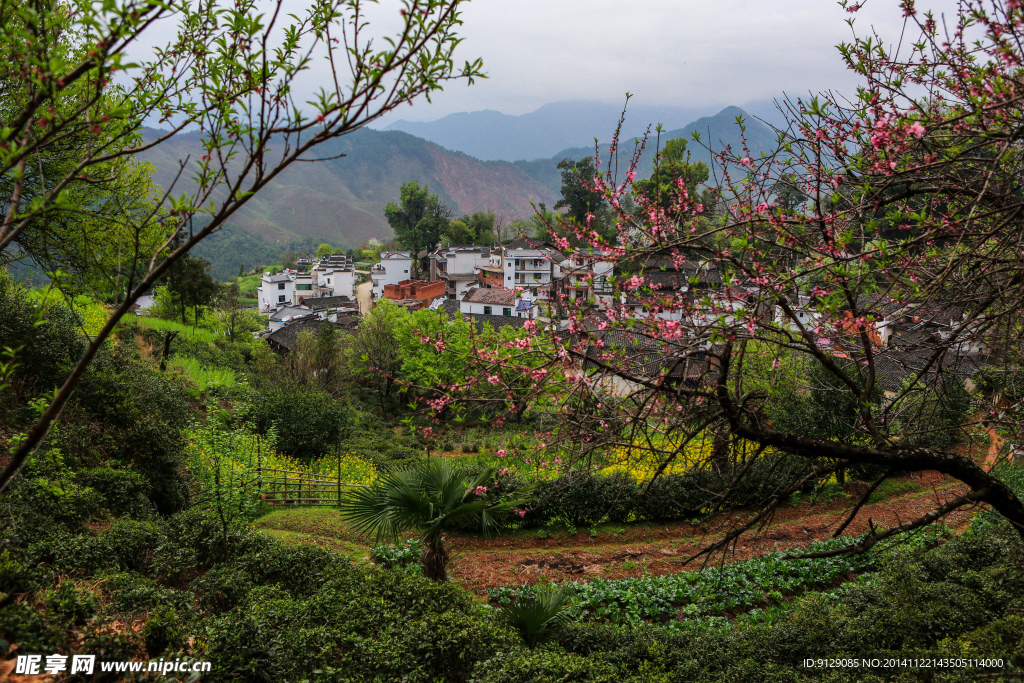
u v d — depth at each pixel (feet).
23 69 12.10
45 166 38.19
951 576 41.75
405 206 378.53
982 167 14.62
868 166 14.24
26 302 53.06
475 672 28.60
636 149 16.78
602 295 16.35
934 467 16.71
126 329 103.09
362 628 31.73
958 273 15.96
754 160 15.70
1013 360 17.63
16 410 46.32
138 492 46.83
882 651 32.50
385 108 12.51
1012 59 12.51
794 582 52.70
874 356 16.24
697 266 15.74
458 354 18.57
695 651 34.76
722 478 18.60
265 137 11.91
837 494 71.56
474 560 57.31
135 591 27.20
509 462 20.27
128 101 14.47
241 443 45.52
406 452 100.07
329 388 136.15
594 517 63.16
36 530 32.24
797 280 14.65
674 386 16.65
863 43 16.24
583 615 46.32
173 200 12.52
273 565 37.91
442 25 12.30
